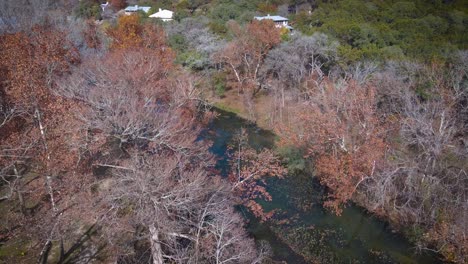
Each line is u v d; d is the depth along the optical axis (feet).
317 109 110.22
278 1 266.16
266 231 86.69
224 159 116.16
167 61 145.59
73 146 75.56
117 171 78.02
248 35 164.96
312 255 79.82
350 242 83.71
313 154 105.70
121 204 69.62
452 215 79.36
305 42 151.53
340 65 141.69
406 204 86.17
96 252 69.67
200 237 64.13
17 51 80.84
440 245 77.97
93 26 158.20
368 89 109.40
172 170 71.97
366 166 92.12
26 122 80.53
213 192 76.38
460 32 148.87
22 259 66.28
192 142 100.17
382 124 110.42
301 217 92.12
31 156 70.23
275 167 106.42
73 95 83.41
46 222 70.03
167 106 109.09
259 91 168.76
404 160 89.35
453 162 87.71
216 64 173.17
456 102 104.63
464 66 112.27
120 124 79.10
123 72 103.14
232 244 67.15
